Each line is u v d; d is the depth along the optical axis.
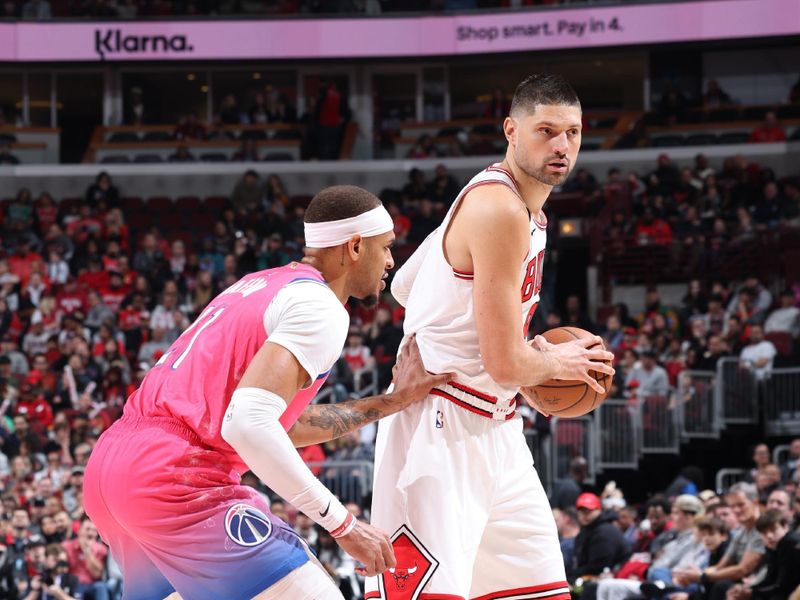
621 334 18.31
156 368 4.03
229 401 3.88
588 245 23.08
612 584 9.93
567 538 11.70
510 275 4.09
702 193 23.34
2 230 24.02
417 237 22.75
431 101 28.48
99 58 26.17
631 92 27.94
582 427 15.38
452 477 4.29
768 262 20.64
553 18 25.39
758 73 27.22
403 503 4.32
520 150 4.18
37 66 26.34
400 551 4.29
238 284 4.20
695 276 21.25
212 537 3.82
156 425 3.88
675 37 24.83
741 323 17.83
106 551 12.57
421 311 4.41
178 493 3.81
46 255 22.92
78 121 28.72
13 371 18.61
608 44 25.14
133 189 26.62
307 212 4.18
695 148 25.48
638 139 26.09
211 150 27.12
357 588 11.55
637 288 21.77
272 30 26.22
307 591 3.85
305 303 3.90
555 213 23.42
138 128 27.64
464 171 26.00
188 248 23.67
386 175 26.36
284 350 3.80
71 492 14.53
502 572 4.51
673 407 16.05
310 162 26.50
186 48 26.23
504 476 4.44
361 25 26.17
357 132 27.47
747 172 23.73
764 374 16.12
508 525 4.47
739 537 9.73
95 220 24.00
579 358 4.36
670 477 16.56
